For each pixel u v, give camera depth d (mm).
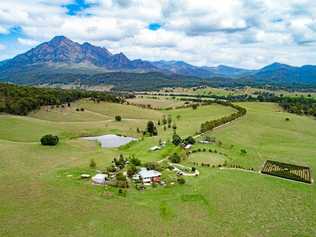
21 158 93312
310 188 81312
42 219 57250
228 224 58875
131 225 56594
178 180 78625
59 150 106062
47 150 104625
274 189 78375
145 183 77062
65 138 133875
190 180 81125
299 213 64875
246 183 81625
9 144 108125
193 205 66062
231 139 139750
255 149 127375
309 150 129000
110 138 141875
